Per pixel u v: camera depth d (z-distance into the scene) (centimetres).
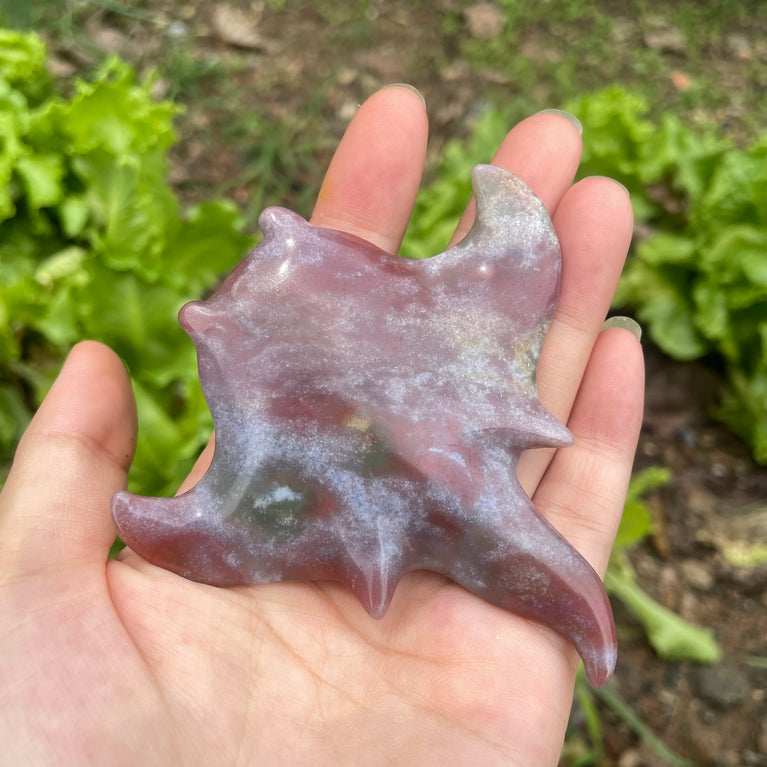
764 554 28
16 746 13
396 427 15
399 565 15
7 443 25
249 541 15
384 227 20
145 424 23
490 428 15
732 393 30
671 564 29
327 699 15
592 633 15
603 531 18
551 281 16
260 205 33
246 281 16
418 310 16
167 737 14
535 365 16
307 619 16
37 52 28
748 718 26
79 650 14
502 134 31
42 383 25
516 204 17
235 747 14
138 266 24
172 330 25
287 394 15
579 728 26
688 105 37
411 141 19
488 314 16
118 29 36
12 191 25
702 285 29
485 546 15
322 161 35
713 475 30
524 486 18
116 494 15
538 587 15
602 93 30
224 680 15
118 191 25
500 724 15
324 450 15
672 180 30
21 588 15
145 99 27
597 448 18
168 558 15
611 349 19
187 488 18
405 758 14
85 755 13
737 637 28
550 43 38
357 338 15
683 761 26
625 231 18
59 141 26
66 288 24
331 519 15
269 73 36
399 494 15
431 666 15
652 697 27
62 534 15
